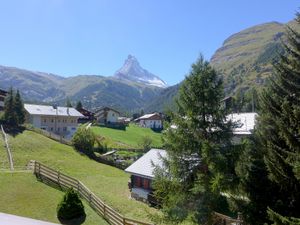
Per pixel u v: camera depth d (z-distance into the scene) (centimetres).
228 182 2119
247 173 2083
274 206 2008
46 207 3011
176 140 2266
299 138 1744
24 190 3294
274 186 2034
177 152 2278
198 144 2236
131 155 7331
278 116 2142
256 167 2078
